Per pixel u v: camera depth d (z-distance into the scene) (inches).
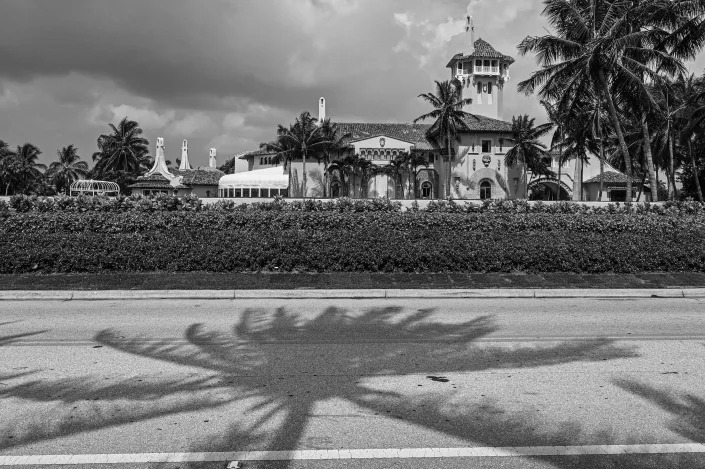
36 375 292.5
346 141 2832.2
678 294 603.5
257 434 217.2
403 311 497.4
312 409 243.6
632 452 201.9
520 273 695.1
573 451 202.5
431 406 247.4
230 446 206.4
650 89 1417.3
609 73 1311.5
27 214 761.0
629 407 245.9
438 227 791.1
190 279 639.1
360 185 2765.7
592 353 337.7
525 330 408.8
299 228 775.1
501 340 374.6
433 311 497.0
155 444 207.9
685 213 914.7
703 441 211.0
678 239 740.7
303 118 2775.6
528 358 327.0
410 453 200.7
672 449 204.2
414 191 2765.7
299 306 528.4
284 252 705.0
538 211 908.6
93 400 255.0
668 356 330.3
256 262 700.7
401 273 687.7
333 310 503.2
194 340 375.2
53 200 816.3
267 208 856.3
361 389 270.5
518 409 243.6
